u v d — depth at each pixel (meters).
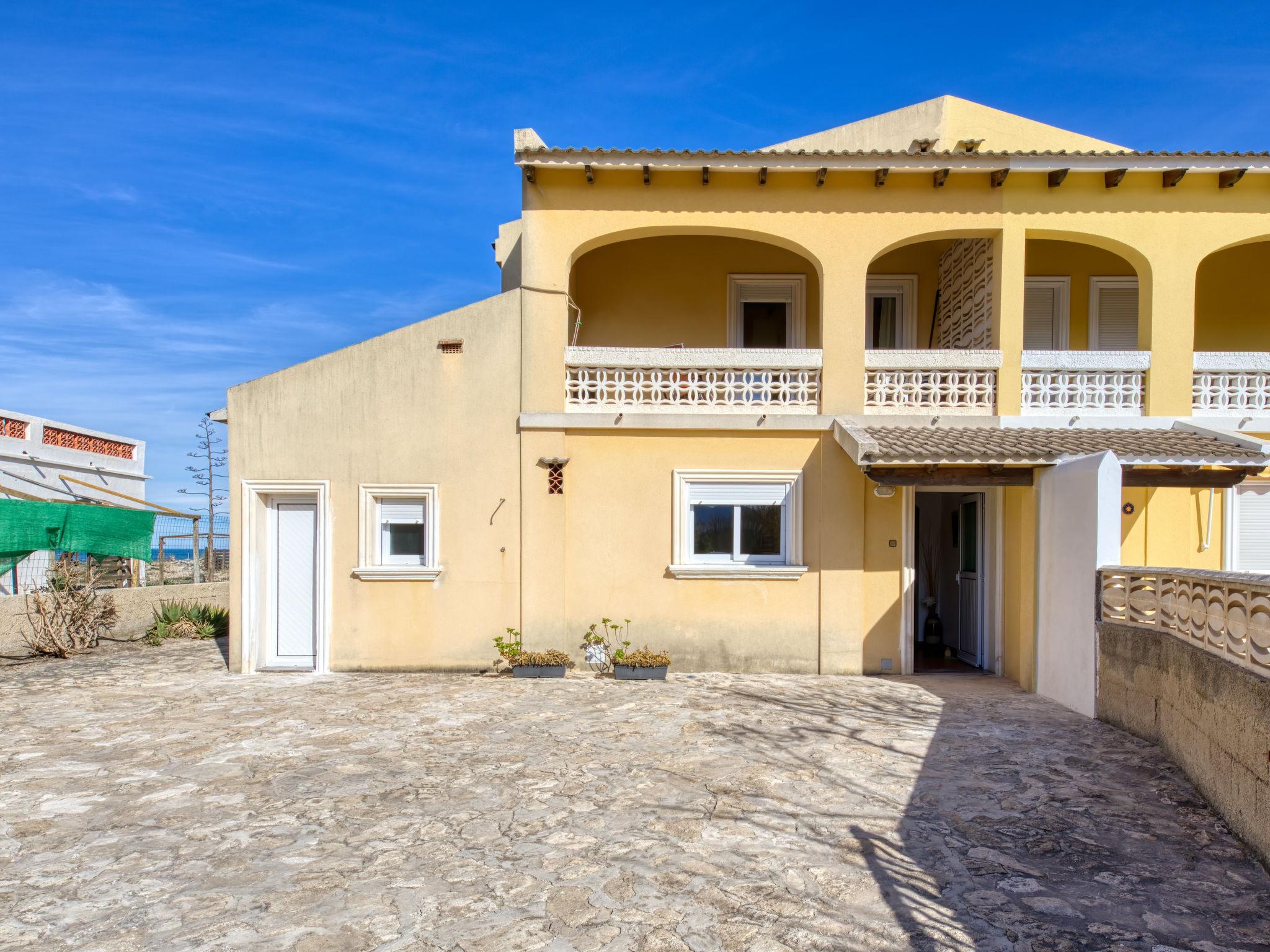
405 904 4.24
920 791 5.91
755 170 10.31
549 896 4.33
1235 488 10.45
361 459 10.58
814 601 10.45
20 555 12.32
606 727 7.72
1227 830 5.14
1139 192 10.45
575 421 10.45
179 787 6.10
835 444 10.49
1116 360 10.48
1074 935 3.89
